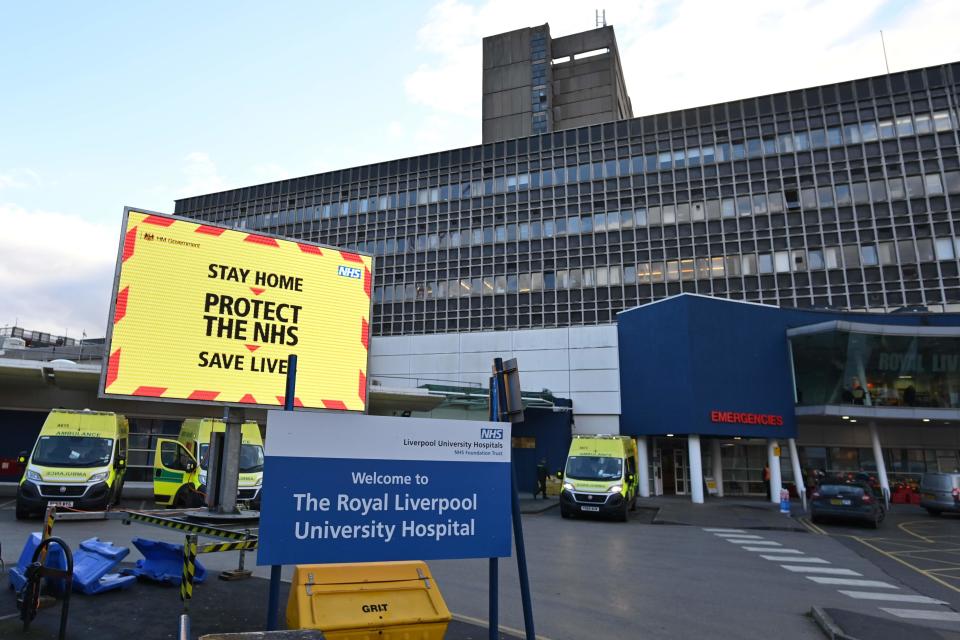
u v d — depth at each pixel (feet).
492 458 18.93
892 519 70.54
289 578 29.14
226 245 33.27
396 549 17.10
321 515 16.39
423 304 185.47
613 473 65.00
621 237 169.27
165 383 30.32
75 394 81.76
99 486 48.73
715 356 90.84
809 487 102.78
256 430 58.80
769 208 156.76
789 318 98.12
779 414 94.02
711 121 167.84
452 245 186.70
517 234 180.14
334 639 16.25
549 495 95.81
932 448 108.68
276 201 214.28
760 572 35.22
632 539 48.75
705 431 87.51
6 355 113.50
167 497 58.95
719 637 21.68
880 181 149.18
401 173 198.80
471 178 189.98
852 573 35.65
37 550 20.02
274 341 33.81
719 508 79.30
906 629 22.03
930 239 142.51
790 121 159.94
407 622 17.34
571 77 280.92
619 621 23.48
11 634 18.72
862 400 91.45
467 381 111.96
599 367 103.30
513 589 29.12
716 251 159.33
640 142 173.88
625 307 164.55
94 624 20.20
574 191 177.47
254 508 48.70
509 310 175.52
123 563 30.83
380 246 194.90
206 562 32.96
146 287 30.68
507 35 289.53
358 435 17.20
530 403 93.04
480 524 18.34
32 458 48.85
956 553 44.34
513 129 276.21
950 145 145.07
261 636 11.94
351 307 36.83
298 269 35.37
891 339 88.74
